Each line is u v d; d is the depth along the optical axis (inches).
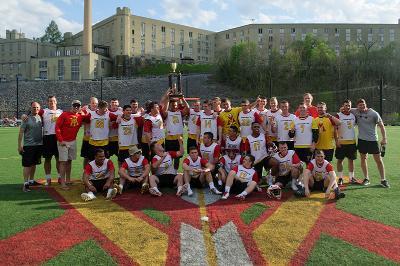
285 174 345.7
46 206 289.9
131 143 371.2
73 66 3248.0
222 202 301.9
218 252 204.8
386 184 352.8
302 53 2792.8
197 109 414.0
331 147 368.2
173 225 246.4
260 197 318.0
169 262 193.0
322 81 2539.4
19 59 3627.0
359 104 358.3
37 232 233.5
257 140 361.1
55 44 4030.5
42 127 356.8
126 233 232.2
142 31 3575.3
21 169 463.8
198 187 350.0
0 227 241.9
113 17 3526.1
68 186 363.9
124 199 311.6
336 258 196.4
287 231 234.8
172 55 3794.3
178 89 497.7
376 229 237.9
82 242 217.8
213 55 4062.5
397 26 3550.7
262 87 2581.2
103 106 361.1
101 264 190.1
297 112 378.6
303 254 201.5
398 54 2541.8
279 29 3634.4
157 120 378.0
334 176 319.0
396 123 1627.7
